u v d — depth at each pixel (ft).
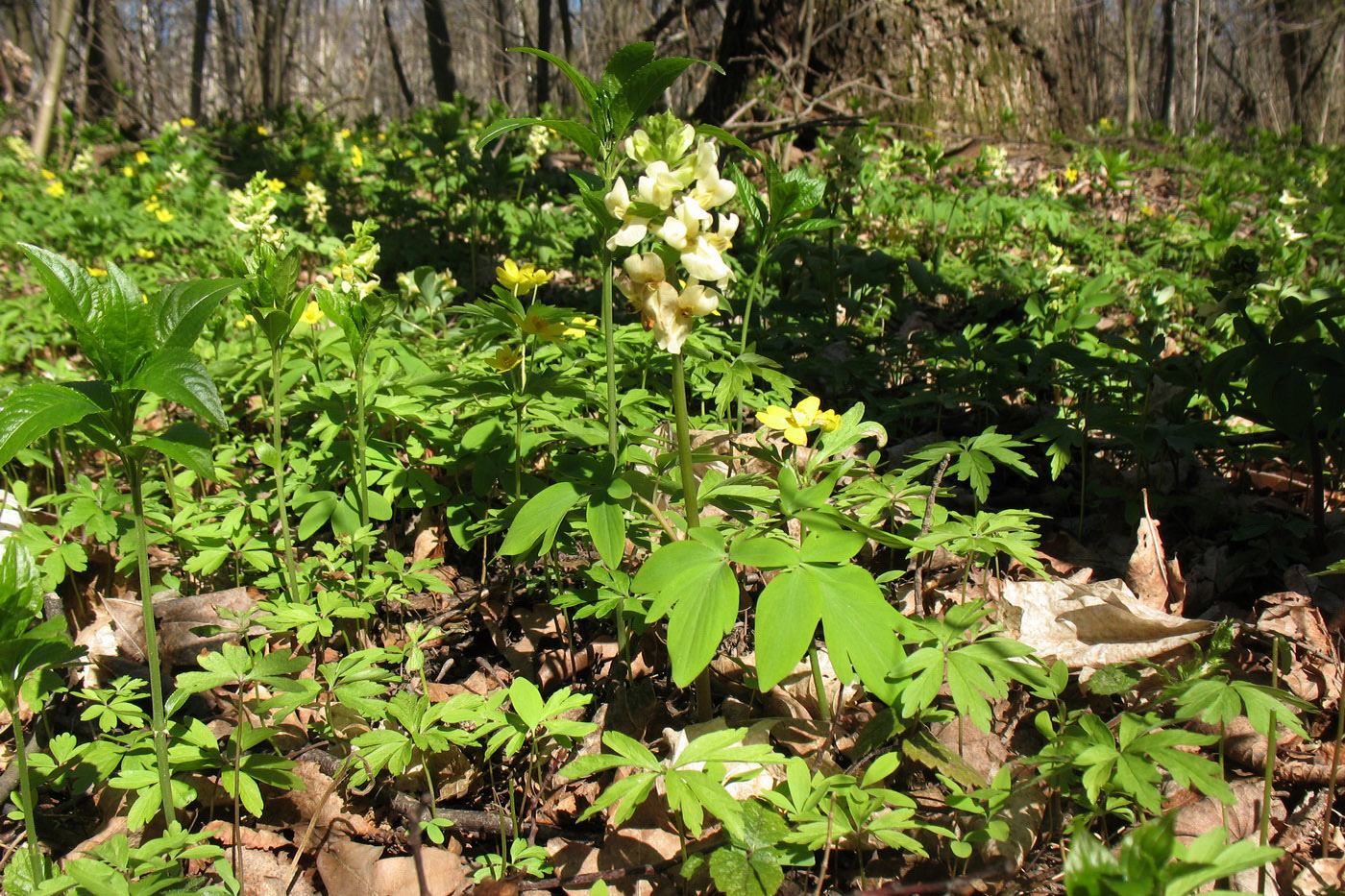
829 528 5.95
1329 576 9.41
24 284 22.71
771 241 10.32
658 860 6.57
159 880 5.69
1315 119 100.48
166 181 33.01
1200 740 5.47
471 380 10.52
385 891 6.59
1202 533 10.86
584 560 9.71
